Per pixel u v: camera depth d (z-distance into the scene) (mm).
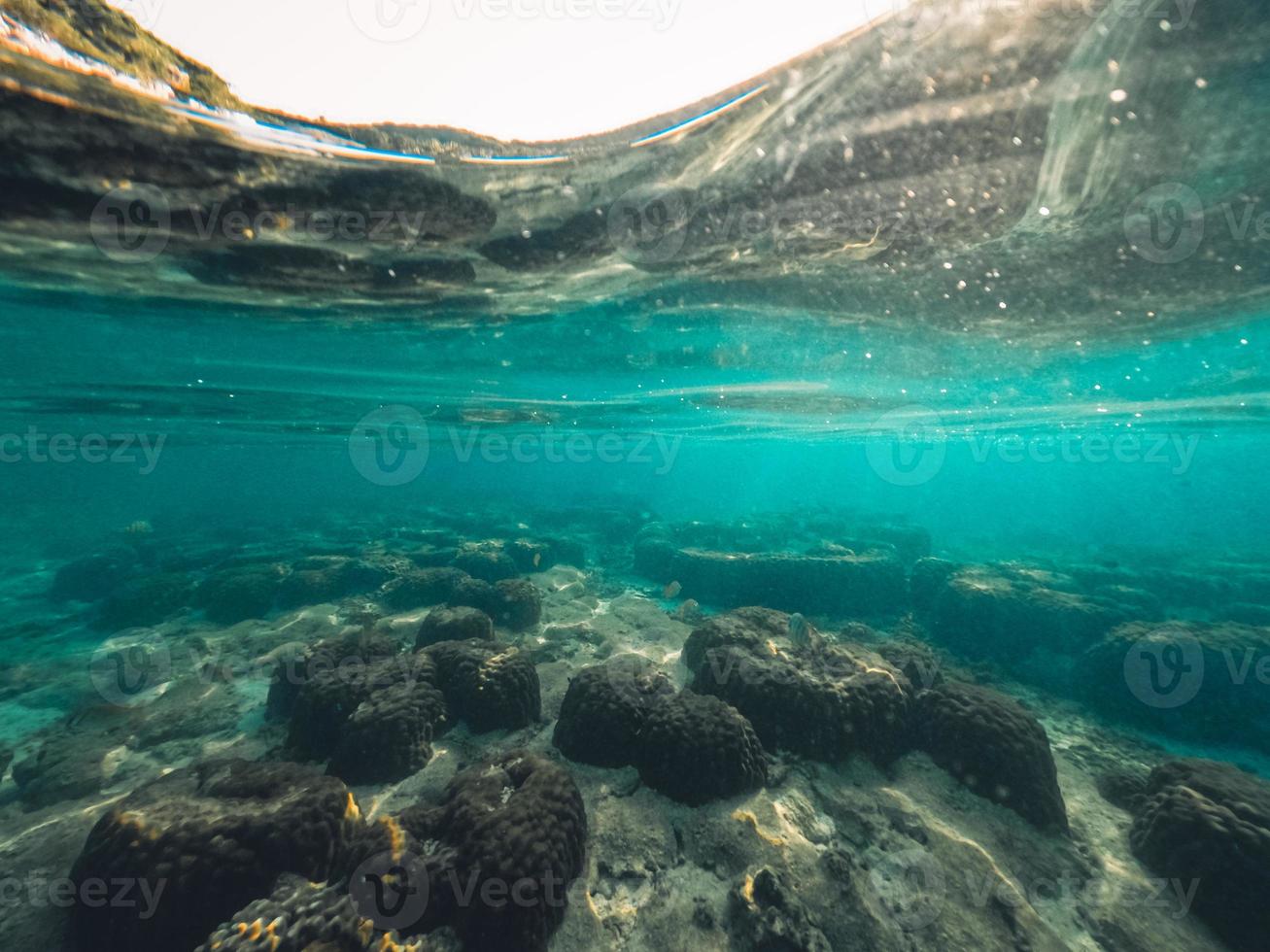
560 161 884
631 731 1089
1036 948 781
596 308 1495
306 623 1977
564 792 899
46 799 1041
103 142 754
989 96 753
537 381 2293
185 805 824
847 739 1095
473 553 2504
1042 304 1396
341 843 834
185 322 1485
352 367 2012
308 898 722
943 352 1819
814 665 1250
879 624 2227
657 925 792
